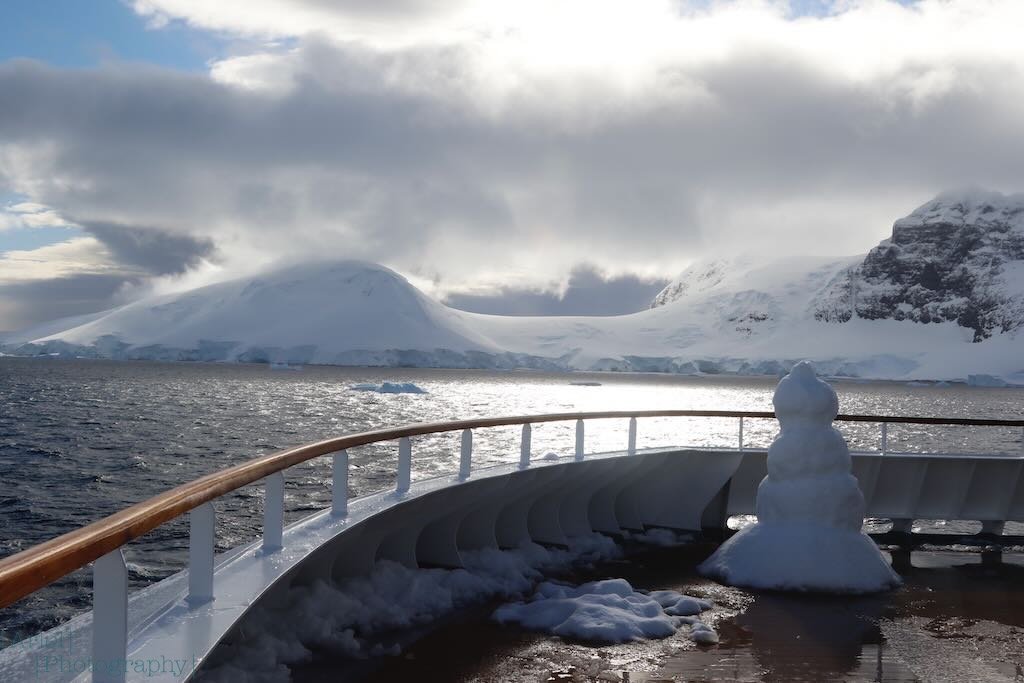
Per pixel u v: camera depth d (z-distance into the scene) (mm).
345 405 76562
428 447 34844
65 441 35469
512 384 183500
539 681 4898
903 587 7625
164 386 102250
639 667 5219
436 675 4895
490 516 7484
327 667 4879
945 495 10203
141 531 2445
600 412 8969
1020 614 6719
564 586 7129
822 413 7863
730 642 5805
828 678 5102
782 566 7410
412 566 6512
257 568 3793
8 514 18172
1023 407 110125
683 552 8906
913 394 170250
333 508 5203
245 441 37656
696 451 9953
